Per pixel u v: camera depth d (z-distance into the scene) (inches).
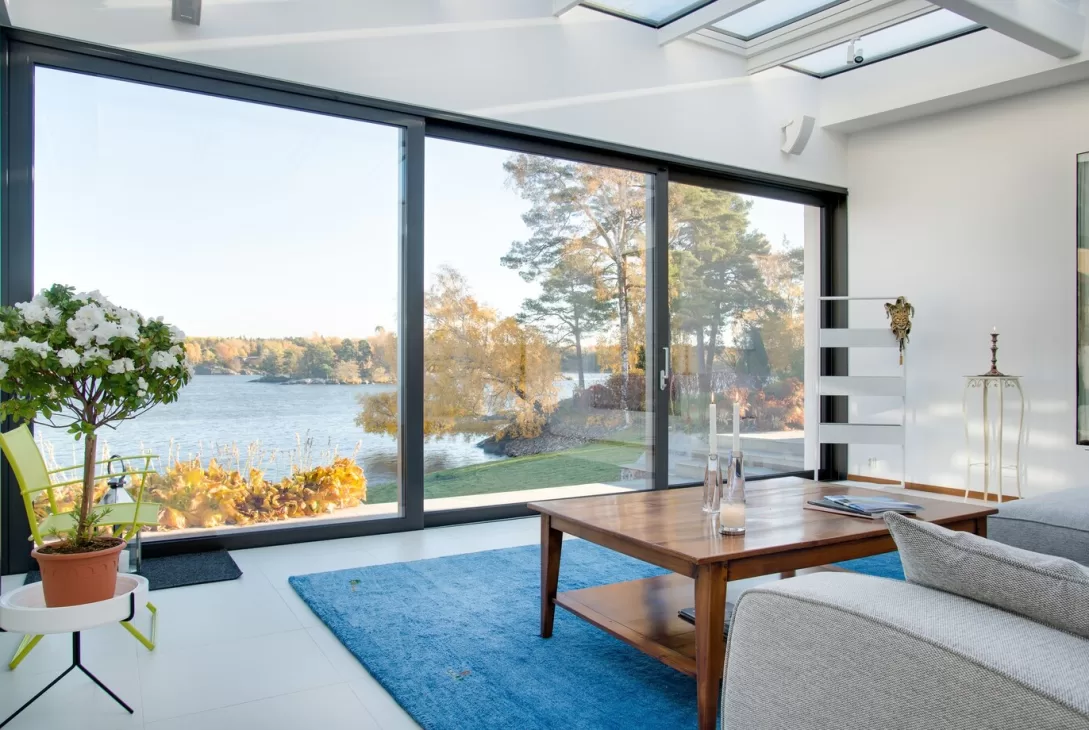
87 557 82.7
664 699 84.2
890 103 223.6
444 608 114.5
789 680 48.8
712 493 101.0
